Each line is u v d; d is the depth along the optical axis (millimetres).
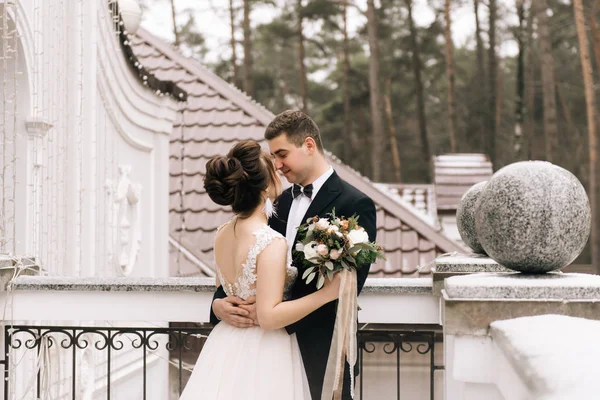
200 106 12320
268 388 3066
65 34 5551
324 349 3234
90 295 3971
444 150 35250
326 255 2965
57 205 5227
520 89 33125
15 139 4586
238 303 3107
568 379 1925
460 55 34625
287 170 3379
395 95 34812
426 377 10227
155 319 3920
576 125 33094
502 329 2723
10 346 4090
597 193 21891
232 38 31516
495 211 2957
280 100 34844
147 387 6949
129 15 7684
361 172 35500
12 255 4207
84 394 5574
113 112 6559
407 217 10961
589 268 29359
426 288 3801
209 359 3182
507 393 2676
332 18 31750
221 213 10883
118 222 6816
